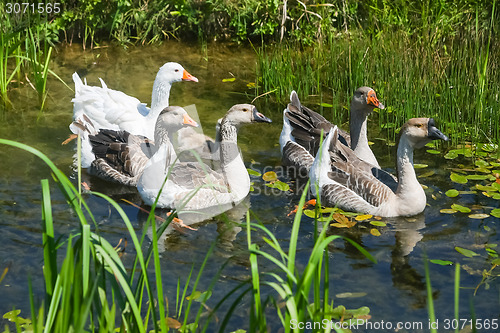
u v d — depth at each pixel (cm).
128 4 1295
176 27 1345
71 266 412
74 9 1302
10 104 1023
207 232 719
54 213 733
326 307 473
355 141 867
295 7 1320
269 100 1092
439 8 1316
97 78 1138
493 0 1275
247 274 637
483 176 846
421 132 735
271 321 564
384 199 761
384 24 1268
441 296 609
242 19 1334
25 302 579
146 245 684
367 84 1127
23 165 842
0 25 1101
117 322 553
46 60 1039
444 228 731
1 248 659
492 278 636
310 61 1230
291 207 780
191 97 1084
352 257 672
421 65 1130
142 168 819
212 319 564
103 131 862
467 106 1029
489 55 1167
